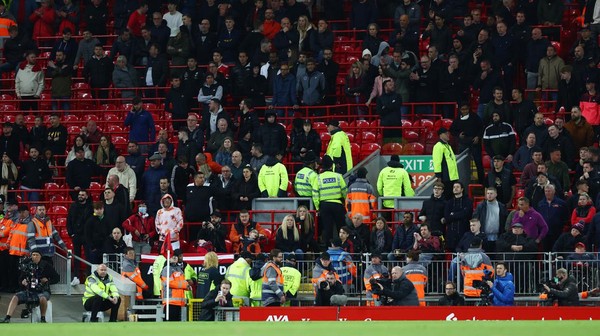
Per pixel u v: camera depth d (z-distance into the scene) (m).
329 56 124.50
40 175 117.06
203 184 108.31
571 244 95.81
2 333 58.34
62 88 131.12
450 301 88.75
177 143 122.75
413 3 129.88
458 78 120.38
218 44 130.88
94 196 115.94
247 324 60.38
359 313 82.75
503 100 114.25
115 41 135.00
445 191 106.88
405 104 120.25
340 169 110.88
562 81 117.81
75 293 103.88
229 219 108.25
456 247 98.12
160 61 130.12
